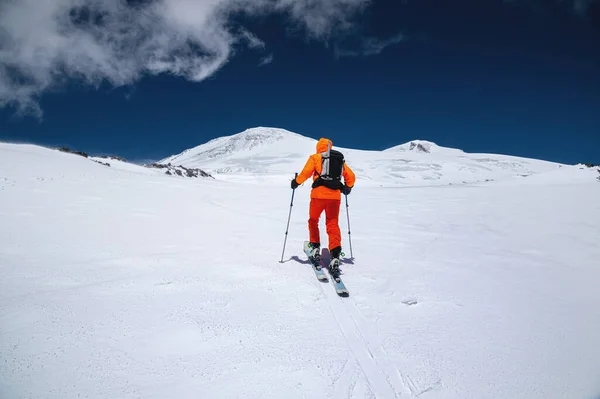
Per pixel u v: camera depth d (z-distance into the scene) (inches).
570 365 91.2
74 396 74.9
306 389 80.0
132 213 288.7
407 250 204.1
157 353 92.2
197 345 96.6
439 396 79.5
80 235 215.9
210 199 401.7
